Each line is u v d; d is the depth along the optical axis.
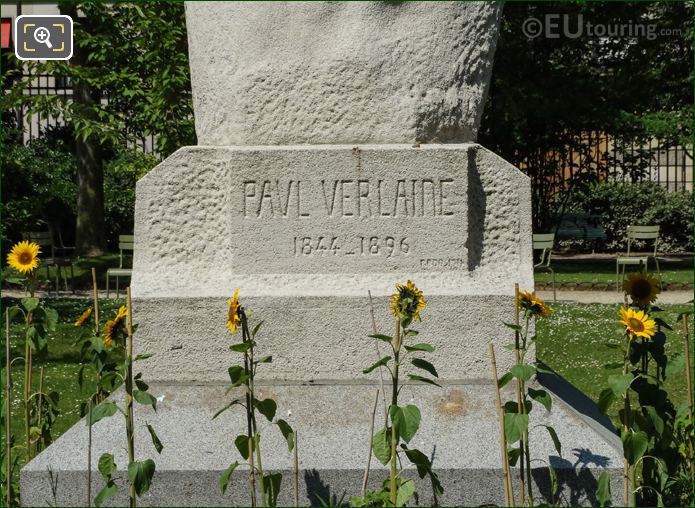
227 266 4.91
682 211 21.19
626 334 4.07
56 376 8.32
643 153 20.81
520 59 18.00
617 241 21.39
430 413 4.55
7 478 4.34
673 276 15.93
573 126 19.02
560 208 21.86
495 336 4.77
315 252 4.86
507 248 4.98
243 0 5.01
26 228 14.86
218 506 4.18
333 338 4.75
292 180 4.85
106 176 21.00
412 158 4.85
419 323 4.76
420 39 4.99
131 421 3.88
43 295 14.34
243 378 3.85
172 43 11.35
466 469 4.19
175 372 4.76
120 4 12.27
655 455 4.36
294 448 4.23
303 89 4.97
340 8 4.97
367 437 4.39
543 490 4.20
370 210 4.86
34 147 20.30
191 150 4.94
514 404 3.96
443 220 4.86
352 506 4.05
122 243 13.71
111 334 4.03
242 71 5.02
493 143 18.91
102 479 4.21
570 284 15.16
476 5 5.08
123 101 14.14
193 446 4.36
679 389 7.73
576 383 8.03
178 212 4.94
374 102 4.96
